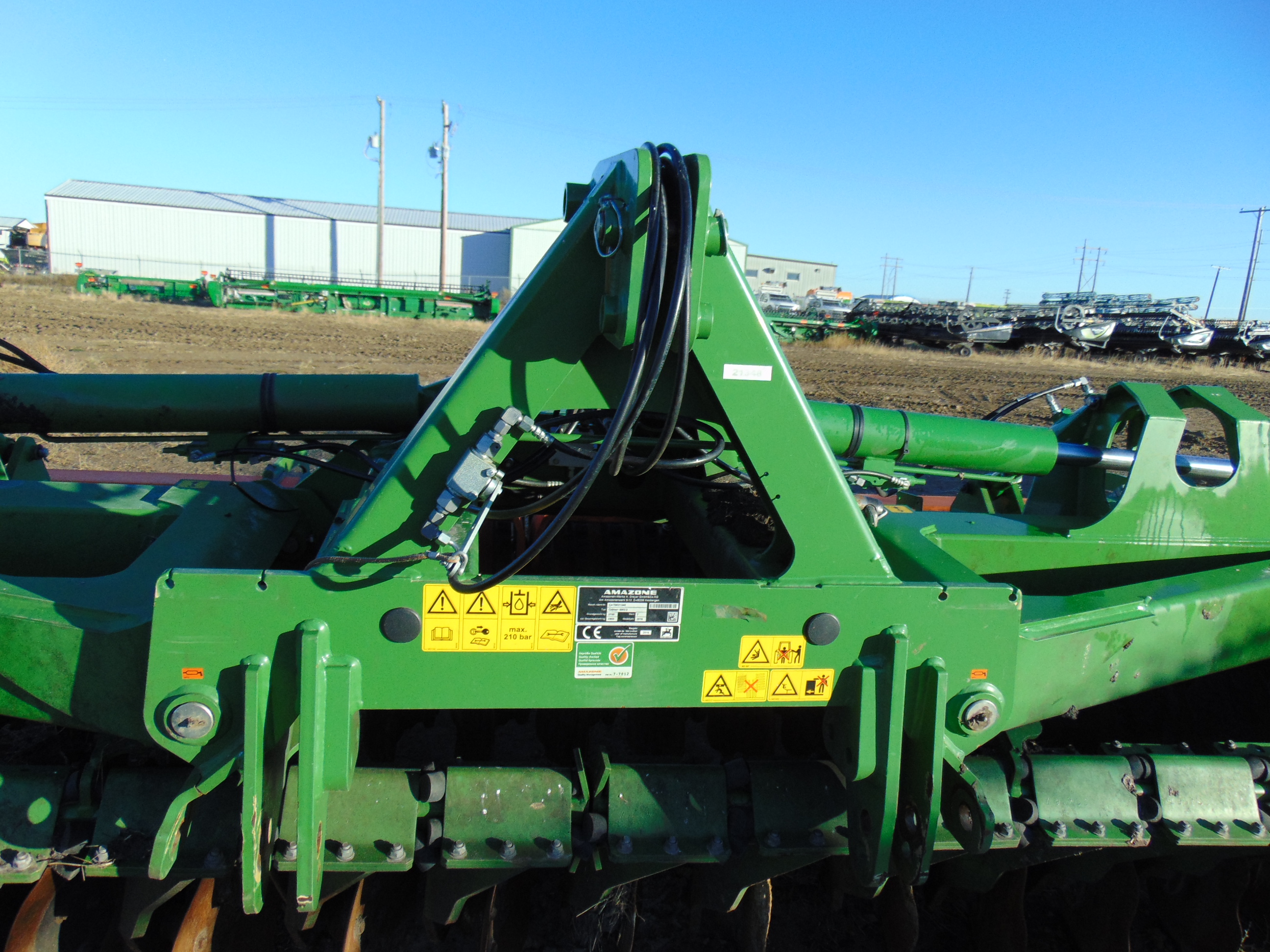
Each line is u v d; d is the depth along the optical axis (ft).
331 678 6.28
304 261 178.91
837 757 7.29
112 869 6.54
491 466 6.24
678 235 5.74
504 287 180.24
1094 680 7.97
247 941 8.00
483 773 7.39
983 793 7.09
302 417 10.63
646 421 8.86
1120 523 10.49
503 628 6.53
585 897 7.89
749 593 6.73
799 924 9.17
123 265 171.12
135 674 6.58
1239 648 8.73
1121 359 96.94
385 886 8.52
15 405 10.28
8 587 6.95
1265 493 10.79
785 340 100.17
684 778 7.61
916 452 11.28
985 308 112.78
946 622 6.98
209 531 8.71
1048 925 9.83
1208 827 7.95
